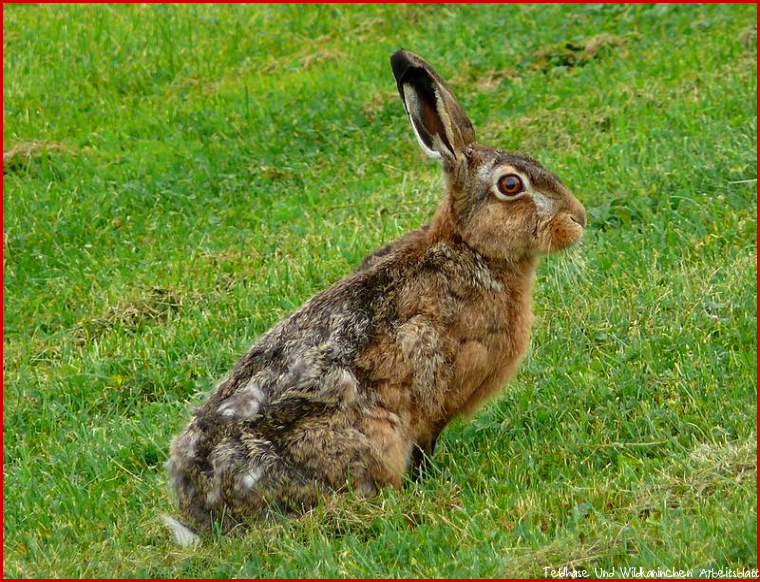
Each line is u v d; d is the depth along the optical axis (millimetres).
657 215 18750
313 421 12328
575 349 15781
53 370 17875
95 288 20297
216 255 20594
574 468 13047
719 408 13617
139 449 15320
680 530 11156
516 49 28062
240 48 30875
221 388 12805
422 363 12562
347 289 12914
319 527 12070
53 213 22844
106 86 29266
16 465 15484
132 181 23922
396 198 21641
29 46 30641
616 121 23203
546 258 17734
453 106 13562
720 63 25172
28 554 12820
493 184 12820
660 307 16234
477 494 12695
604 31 28516
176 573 11898
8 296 20469
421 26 30781
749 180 19266
